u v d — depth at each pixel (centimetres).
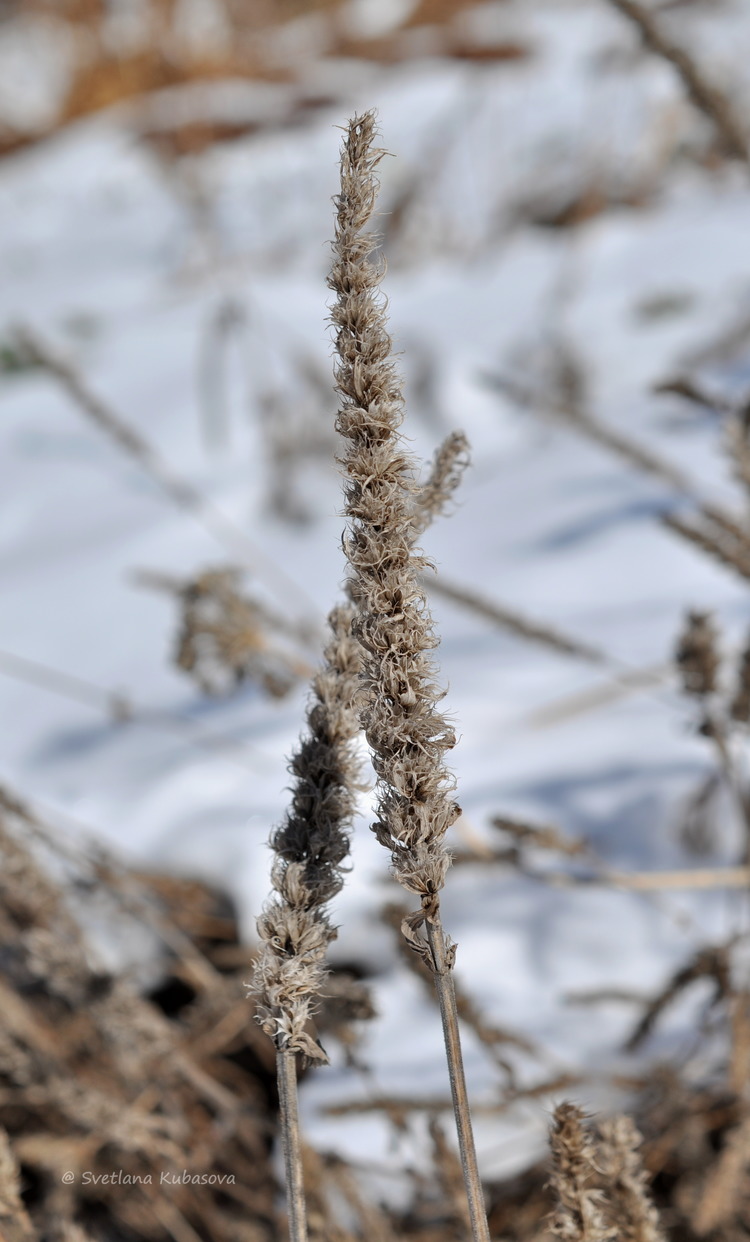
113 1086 92
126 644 167
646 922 100
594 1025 92
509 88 502
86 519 221
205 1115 97
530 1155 81
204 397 264
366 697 54
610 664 105
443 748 53
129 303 369
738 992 80
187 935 108
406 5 647
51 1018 98
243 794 120
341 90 564
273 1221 88
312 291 341
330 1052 79
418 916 54
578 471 198
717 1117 79
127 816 119
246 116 531
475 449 226
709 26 421
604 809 111
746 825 86
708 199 352
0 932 92
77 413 277
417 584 52
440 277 344
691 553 156
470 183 408
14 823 93
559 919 102
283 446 210
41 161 587
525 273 325
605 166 347
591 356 245
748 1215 75
